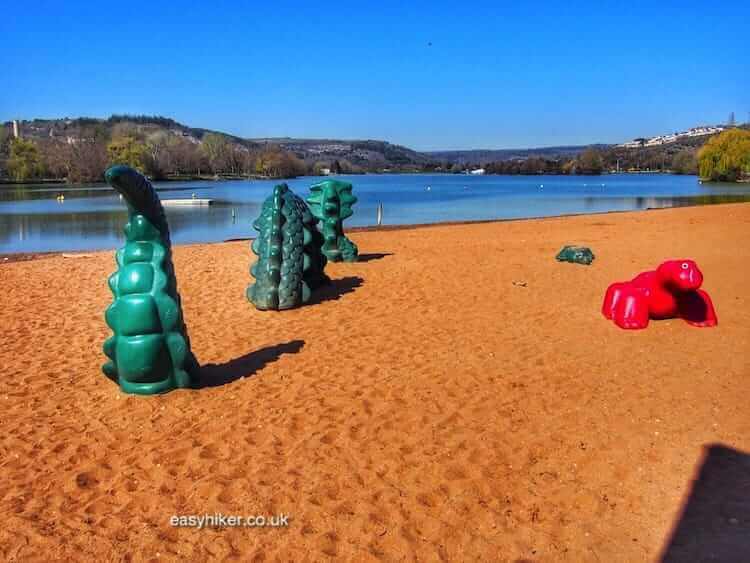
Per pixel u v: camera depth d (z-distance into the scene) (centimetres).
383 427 557
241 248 1761
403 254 1562
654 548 387
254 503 443
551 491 454
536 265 1355
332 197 1409
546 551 390
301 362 734
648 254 1479
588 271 1279
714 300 996
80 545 400
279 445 527
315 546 397
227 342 823
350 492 456
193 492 459
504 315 934
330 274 1279
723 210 2656
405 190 7844
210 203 4778
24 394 648
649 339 805
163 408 602
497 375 682
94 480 479
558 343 794
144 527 418
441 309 977
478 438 535
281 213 1006
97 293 1169
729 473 468
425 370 700
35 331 898
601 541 397
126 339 612
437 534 407
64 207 4400
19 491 463
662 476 469
